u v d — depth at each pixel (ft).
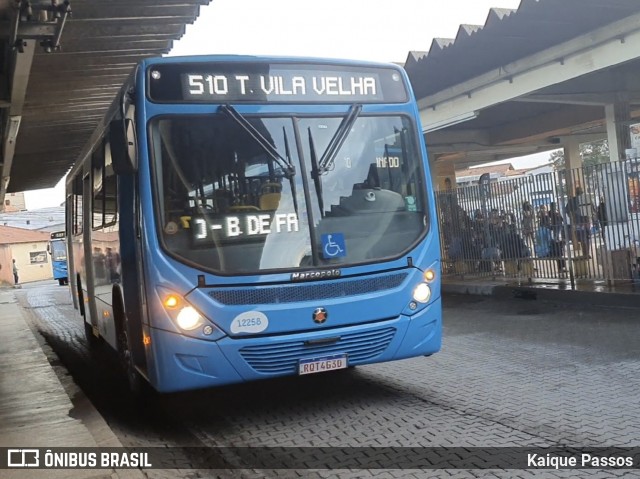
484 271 51.29
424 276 20.53
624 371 22.84
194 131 18.97
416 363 26.63
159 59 19.16
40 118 46.52
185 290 18.01
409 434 17.79
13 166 65.57
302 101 20.08
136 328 21.02
